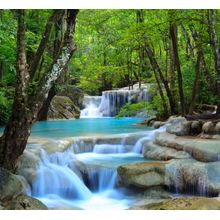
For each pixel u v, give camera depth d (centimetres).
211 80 1362
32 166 679
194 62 1479
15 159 579
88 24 1584
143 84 2369
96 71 2198
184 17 1048
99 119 1877
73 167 769
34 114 571
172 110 1348
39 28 1478
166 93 1419
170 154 770
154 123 1323
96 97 2267
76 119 1880
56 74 585
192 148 722
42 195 670
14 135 563
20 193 551
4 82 1437
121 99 2142
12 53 1109
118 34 1714
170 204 532
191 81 1425
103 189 730
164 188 677
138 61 2122
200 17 1060
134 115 1984
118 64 2164
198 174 646
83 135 1026
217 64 966
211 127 830
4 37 988
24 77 559
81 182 721
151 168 681
